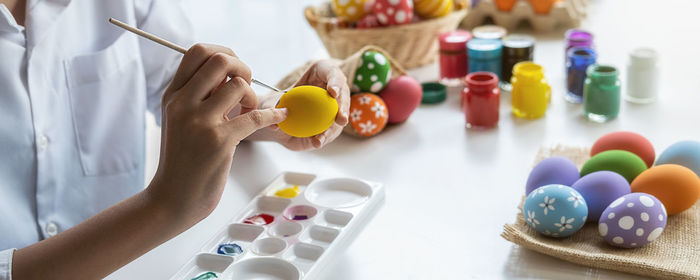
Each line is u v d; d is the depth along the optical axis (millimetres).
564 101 1477
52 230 1105
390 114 1363
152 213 768
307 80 1063
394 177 1170
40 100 1072
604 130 1319
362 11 1617
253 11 3066
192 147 748
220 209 1058
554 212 921
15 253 781
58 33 1124
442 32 1667
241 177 1161
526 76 1372
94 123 1179
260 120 787
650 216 892
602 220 920
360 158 1250
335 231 968
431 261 918
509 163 1198
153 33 1284
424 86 1551
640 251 906
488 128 1360
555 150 1210
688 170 984
